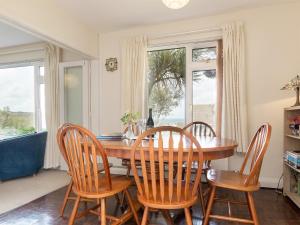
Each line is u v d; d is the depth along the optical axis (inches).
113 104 151.8
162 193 57.9
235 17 125.3
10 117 186.7
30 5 100.4
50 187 121.0
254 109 121.3
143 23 139.6
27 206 94.6
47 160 160.2
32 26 101.5
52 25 114.0
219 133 127.2
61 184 126.7
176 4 82.0
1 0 87.0
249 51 122.3
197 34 133.2
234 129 120.2
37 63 175.8
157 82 146.2
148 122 100.0
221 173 80.0
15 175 136.1
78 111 163.8
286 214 86.0
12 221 81.1
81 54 144.6
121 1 112.6
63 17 122.2
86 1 112.3
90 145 66.3
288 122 103.6
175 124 142.6
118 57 150.6
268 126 65.6
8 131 186.5
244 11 123.4
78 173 65.4
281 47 117.7
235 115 120.1
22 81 183.0
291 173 103.7
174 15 128.7
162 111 144.9
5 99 187.9
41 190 115.8
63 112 163.0
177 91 142.3
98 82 155.5
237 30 120.8
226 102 121.9
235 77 120.6
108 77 153.0
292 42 116.3
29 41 166.1
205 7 119.6
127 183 71.8
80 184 65.6
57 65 162.9
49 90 162.4
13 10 92.0
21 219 82.7
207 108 135.3
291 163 96.2
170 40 138.6
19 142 136.3
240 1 113.9
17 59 179.2
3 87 188.2
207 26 130.9
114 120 151.6
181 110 141.6
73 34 130.4
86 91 157.3
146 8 120.1
